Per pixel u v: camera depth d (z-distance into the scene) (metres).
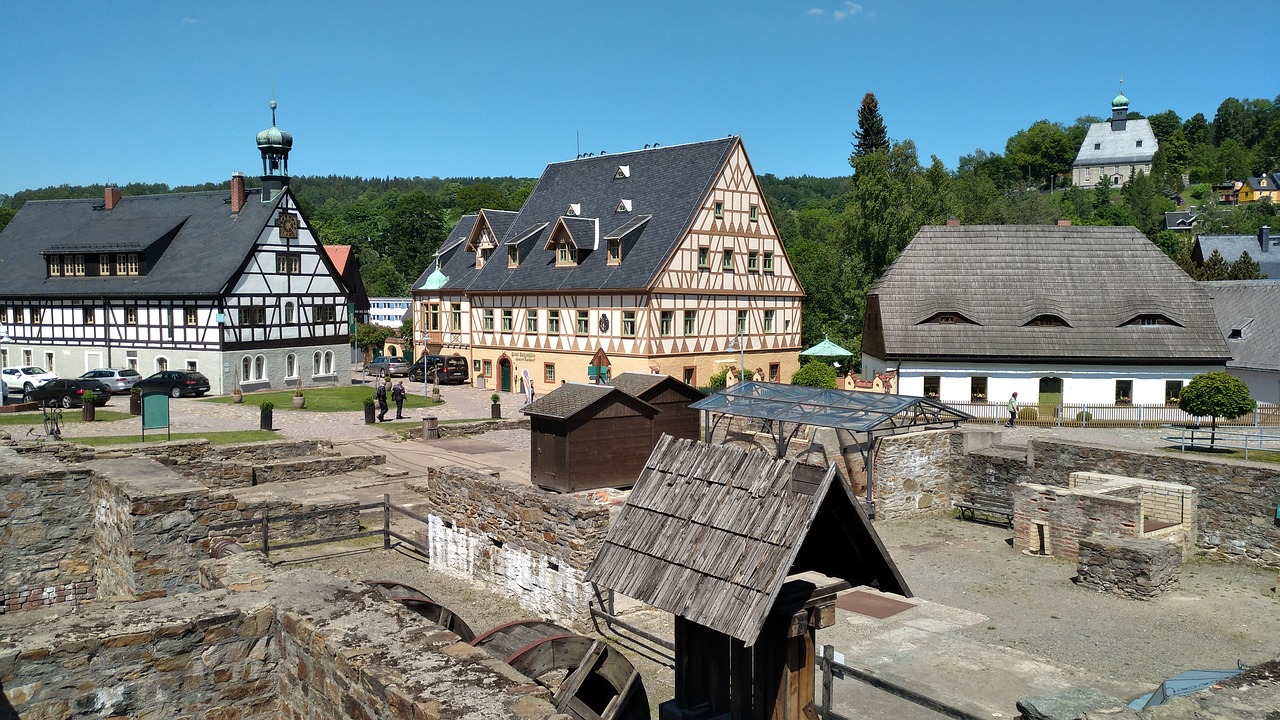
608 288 46.66
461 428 35.31
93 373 42.78
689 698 8.09
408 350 71.88
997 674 12.59
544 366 50.78
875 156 63.88
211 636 8.59
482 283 54.75
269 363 47.94
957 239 44.59
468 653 7.78
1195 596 16.12
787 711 7.57
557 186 56.53
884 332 41.53
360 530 18.23
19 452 19.98
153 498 13.25
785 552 6.74
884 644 13.78
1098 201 132.12
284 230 48.28
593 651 10.04
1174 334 40.56
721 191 48.16
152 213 51.97
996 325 41.38
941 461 22.66
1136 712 7.53
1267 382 44.28
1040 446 21.39
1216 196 147.25
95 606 8.79
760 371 50.00
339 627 8.34
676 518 7.75
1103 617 15.08
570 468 24.45
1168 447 32.81
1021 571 17.64
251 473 23.41
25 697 7.68
